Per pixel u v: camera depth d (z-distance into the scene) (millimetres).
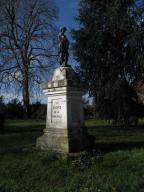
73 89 13250
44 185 9328
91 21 30469
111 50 29828
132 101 29844
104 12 30391
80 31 30406
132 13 29203
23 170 10719
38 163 11289
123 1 29297
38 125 30547
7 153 13250
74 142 12602
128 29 29031
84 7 31125
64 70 13570
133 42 28016
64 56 14000
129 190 8344
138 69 29094
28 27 36312
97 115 31391
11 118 44844
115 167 10453
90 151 12500
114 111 30016
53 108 13711
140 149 13023
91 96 30641
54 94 13664
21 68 35281
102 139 17328
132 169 10062
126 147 13781
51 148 13016
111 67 29750
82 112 13672
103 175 9641
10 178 10070
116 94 29031
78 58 30469
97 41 29609
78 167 10688
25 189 9039
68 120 13039
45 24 36594
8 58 34781
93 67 30422
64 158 11555
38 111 44594
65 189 8820
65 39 14078
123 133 21312
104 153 12445
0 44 34688
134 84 29984
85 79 30156
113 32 29375
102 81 30172
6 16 34625
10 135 21047
